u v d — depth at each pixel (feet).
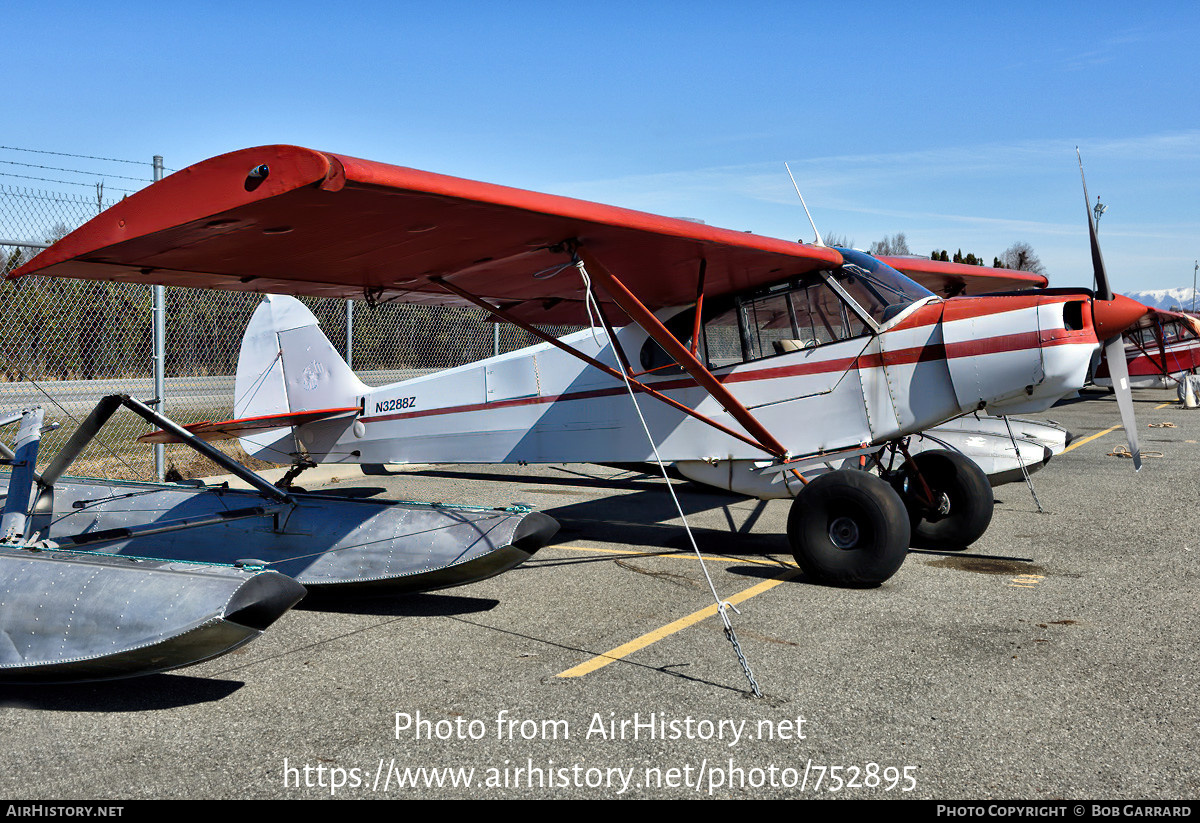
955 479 17.88
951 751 8.84
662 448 19.38
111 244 11.81
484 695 10.64
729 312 18.61
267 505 16.55
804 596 14.84
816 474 17.21
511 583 16.33
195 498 17.60
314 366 25.16
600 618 13.89
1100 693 10.24
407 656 12.23
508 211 12.37
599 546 19.54
